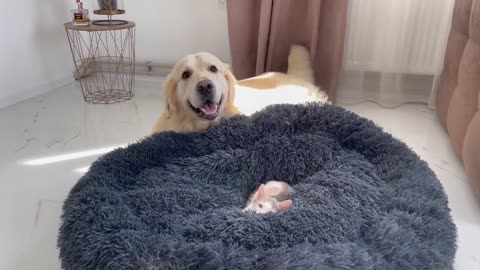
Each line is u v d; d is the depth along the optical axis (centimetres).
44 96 213
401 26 183
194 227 92
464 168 136
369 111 194
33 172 139
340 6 176
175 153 122
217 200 105
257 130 129
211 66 131
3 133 169
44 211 118
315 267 76
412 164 113
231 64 210
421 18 185
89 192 98
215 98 125
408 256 82
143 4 226
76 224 89
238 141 126
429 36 187
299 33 196
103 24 194
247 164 119
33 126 176
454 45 159
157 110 196
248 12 190
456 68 155
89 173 108
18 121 181
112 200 97
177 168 116
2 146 158
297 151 122
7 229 110
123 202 98
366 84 205
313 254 80
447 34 179
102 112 193
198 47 231
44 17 212
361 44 192
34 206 121
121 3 209
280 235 89
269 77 172
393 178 109
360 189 102
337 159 118
